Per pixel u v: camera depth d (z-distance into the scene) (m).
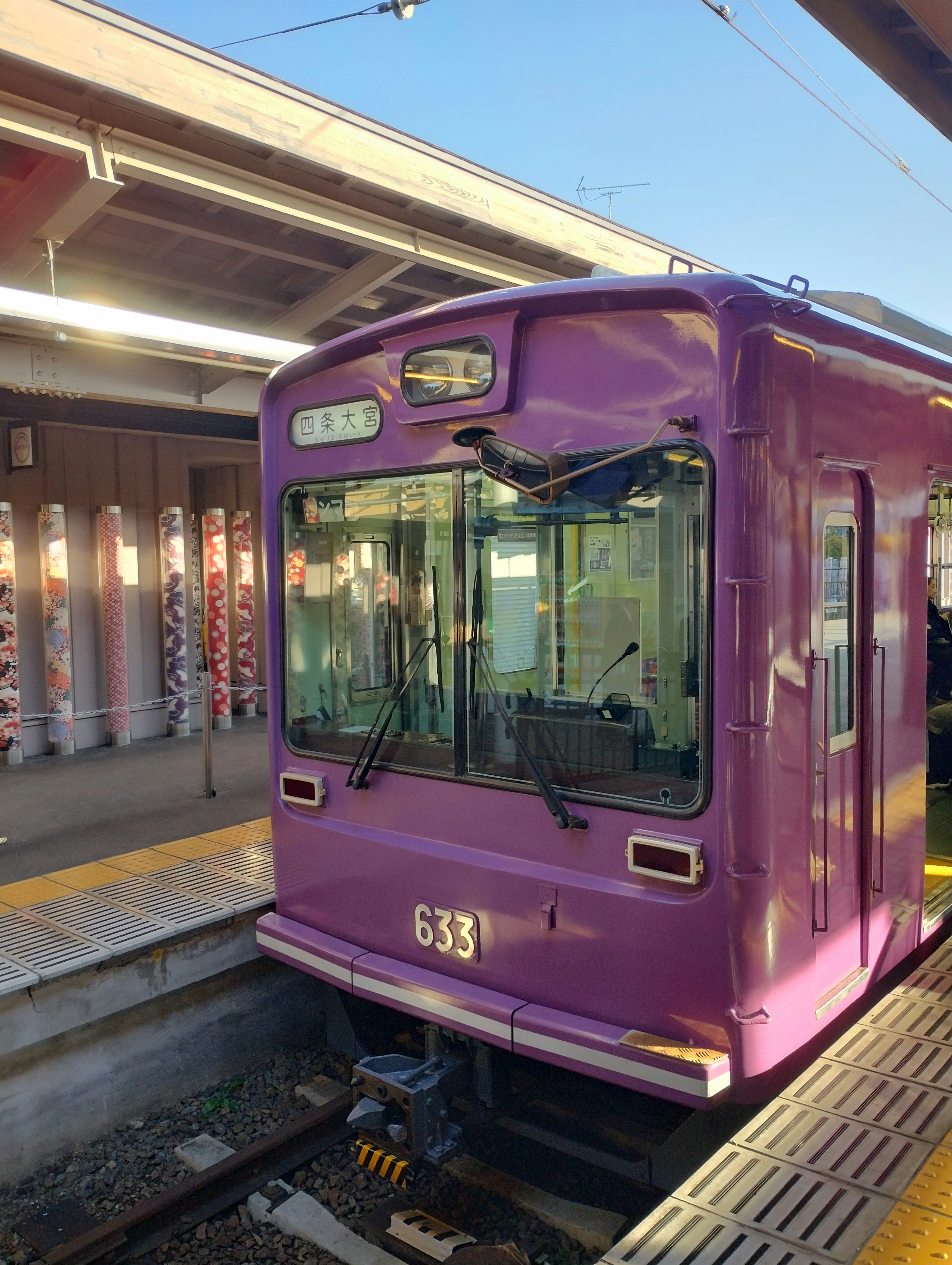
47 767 8.76
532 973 3.65
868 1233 2.48
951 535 4.56
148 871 5.75
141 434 9.76
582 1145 3.75
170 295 7.87
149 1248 3.80
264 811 7.18
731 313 3.07
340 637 4.25
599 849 3.47
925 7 5.00
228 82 5.31
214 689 10.46
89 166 5.04
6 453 8.88
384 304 8.70
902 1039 3.46
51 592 9.13
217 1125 4.64
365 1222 3.90
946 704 5.25
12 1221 3.96
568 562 3.50
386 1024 4.75
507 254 7.27
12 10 4.48
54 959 4.46
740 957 3.15
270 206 5.86
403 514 3.98
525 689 3.65
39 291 7.11
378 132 6.05
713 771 3.17
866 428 3.65
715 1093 3.14
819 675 3.43
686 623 3.23
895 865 4.02
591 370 3.41
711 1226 2.54
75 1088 4.46
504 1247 3.33
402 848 4.03
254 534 11.37
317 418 4.28
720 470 3.10
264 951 4.57
